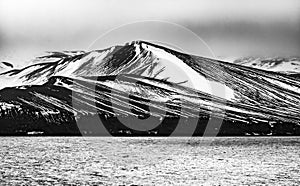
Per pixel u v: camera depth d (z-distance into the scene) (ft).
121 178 224.53
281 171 260.83
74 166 284.61
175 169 269.85
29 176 229.25
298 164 307.37
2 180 214.28
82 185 200.34
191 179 223.10
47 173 243.60
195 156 384.06
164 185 203.72
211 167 284.00
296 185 207.92
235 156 385.50
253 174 245.24
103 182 210.59
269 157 369.71
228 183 211.61
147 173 246.68
